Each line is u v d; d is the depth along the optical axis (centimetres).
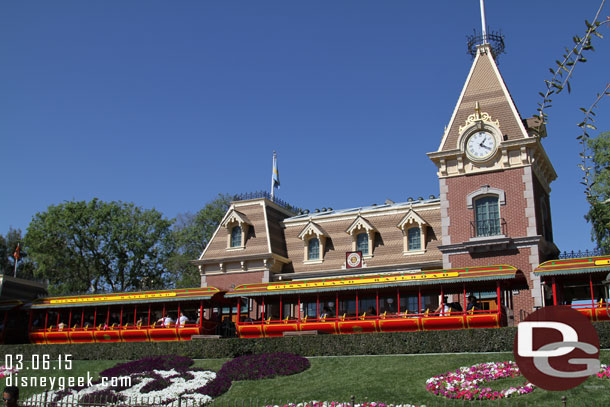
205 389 2609
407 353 2905
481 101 3888
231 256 4538
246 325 3497
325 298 3656
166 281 6550
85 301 4034
